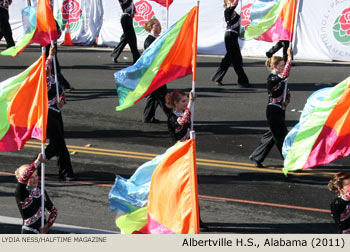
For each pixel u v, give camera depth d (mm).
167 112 15781
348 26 21750
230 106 17531
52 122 12141
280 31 13383
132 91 10492
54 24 12086
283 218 10914
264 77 20344
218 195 11922
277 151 14375
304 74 20609
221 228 10523
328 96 9812
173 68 10297
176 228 7793
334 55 22219
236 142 14836
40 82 8945
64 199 11656
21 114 9242
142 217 8508
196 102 17859
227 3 18641
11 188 12141
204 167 13336
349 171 13117
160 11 23562
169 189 7832
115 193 8672
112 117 16719
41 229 8656
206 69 21500
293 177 12812
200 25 23500
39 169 12922
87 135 15312
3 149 9391
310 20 22125
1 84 9242
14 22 25375
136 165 13414
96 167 13281
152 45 10258
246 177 12812
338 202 8406
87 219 10789
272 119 12609
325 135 9930
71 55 23609
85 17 24922
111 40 24875
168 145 14672
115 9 24547
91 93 18844
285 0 13039
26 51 24109
